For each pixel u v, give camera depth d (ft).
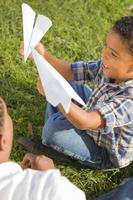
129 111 6.45
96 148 7.54
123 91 6.53
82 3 10.43
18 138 8.01
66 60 9.40
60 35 9.75
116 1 10.71
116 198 7.11
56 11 10.14
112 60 6.27
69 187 4.02
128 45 6.05
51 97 4.83
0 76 8.81
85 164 7.80
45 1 10.25
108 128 6.46
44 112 8.50
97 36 9.94
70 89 5.07
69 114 6.21
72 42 9.69
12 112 8.36
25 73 8.98
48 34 9.66
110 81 6.70
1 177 3.93
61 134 7.37
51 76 4.94
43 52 7.22
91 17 10.25
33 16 5.90
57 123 7.38
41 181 3.92
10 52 9.21
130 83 6.50
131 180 7.34
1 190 3.85
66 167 7.80
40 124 8.34
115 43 6.13
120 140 7.13
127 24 6.12
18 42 9.41
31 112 8.44
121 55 6.15
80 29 9.95
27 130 8.18
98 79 7.20
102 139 7.25
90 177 7.73
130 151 7.32
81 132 7.41
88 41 9.80
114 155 7.36
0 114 4.04
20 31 9.61
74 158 7.73
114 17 10.43
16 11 9.89
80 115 6.25
